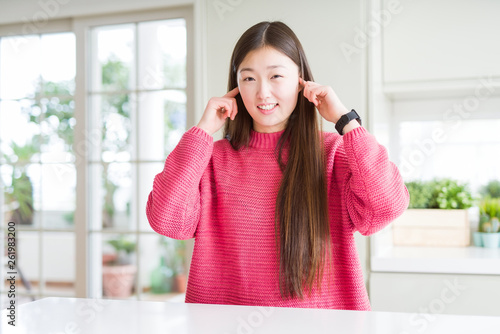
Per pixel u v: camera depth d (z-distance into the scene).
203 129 1.00
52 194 4.01
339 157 1.01
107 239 4.62
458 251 1.90
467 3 1.84
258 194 0.98
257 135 1.04
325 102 1.00
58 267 4.67
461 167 2.21
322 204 0.94
